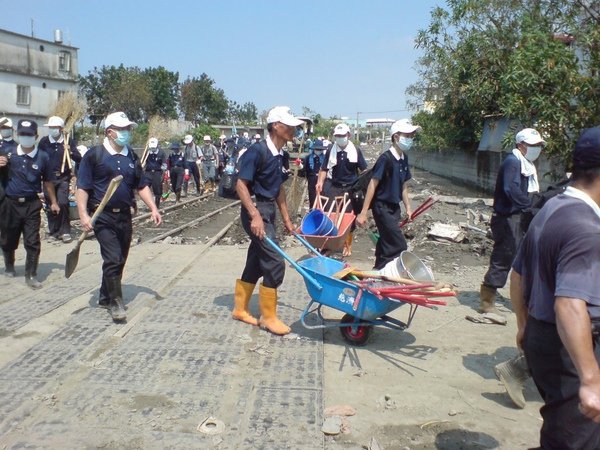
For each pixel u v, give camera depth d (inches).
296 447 148.2
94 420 158.9
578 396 101.5
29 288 290.5
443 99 1025.5
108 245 237.0
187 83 2677.2
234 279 312.8
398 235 248.4
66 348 209.8
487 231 470.0
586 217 99.3
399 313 263.1
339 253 384.8
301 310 259.6
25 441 148.0
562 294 96.2
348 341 221.6
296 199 655.8
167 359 201.3
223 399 172.2
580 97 530.6
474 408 173.0
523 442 155.3
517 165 237.1
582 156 102.7
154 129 861.8
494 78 773.3
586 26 591.2
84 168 237.1
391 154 245.4
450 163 1267.2
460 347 222.1
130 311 253.1
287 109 227.0
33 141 291.9
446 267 363.6
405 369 199.9
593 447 102.0
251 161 219.8
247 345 216.4
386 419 165.2
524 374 170.7
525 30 645.9
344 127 385.1
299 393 177.5
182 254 375.9
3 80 1731.1
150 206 254.5
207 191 923.4
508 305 278.7
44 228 474.0
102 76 2532.0
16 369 191.2
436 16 816.9
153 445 147.4
